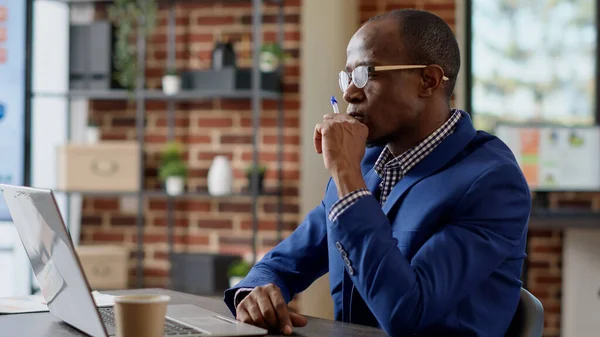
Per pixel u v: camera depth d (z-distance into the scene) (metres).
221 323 1.72
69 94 4.91
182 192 4.85
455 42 1.98
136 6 4.90
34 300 2.03
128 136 5.11
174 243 5.04
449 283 1.71
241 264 4.62
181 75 4.88
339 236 1.73
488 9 5.74
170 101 5.03
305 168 4.88
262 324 1.74
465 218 1.81
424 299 1.68
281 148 4.85
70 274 1.53
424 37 1.90
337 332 1.71
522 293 1.89
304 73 4.83
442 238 1.76
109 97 4.89
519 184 1.86
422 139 1.94
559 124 5.73
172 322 1.71
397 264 1.69
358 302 1.90
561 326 5.50
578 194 5.68
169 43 5.00
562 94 5.77
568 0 5.75
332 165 1.79
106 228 5.15
